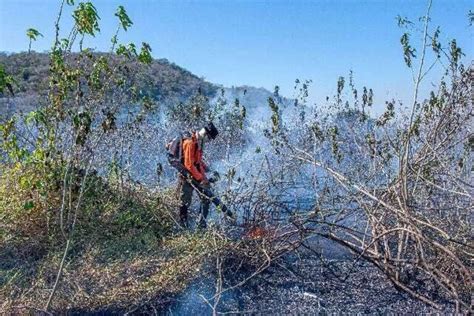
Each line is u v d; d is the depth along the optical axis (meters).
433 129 5.25
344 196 5.75
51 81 5.46
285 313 4.37
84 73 5.35
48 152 5.70
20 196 6.05
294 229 5.54
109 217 6.12
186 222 6.56
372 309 4.43
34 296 4.52
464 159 5.53
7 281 4.85
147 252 5.52
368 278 5.04
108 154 6.89
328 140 6.91
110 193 6.64
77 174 5.76
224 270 5.05
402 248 5.07
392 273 4.94
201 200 6.34
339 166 6.12
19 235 5.76
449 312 4.36
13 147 5.54
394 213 4.67
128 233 5.96
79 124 4.77
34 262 5.28
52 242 5.57
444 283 4.70
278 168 6.52
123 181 7.18
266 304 4.53
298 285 4.89
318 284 4.92
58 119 5.48
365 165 6.34
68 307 4.36
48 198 5.95
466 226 4.91
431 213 5.21
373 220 4.95
